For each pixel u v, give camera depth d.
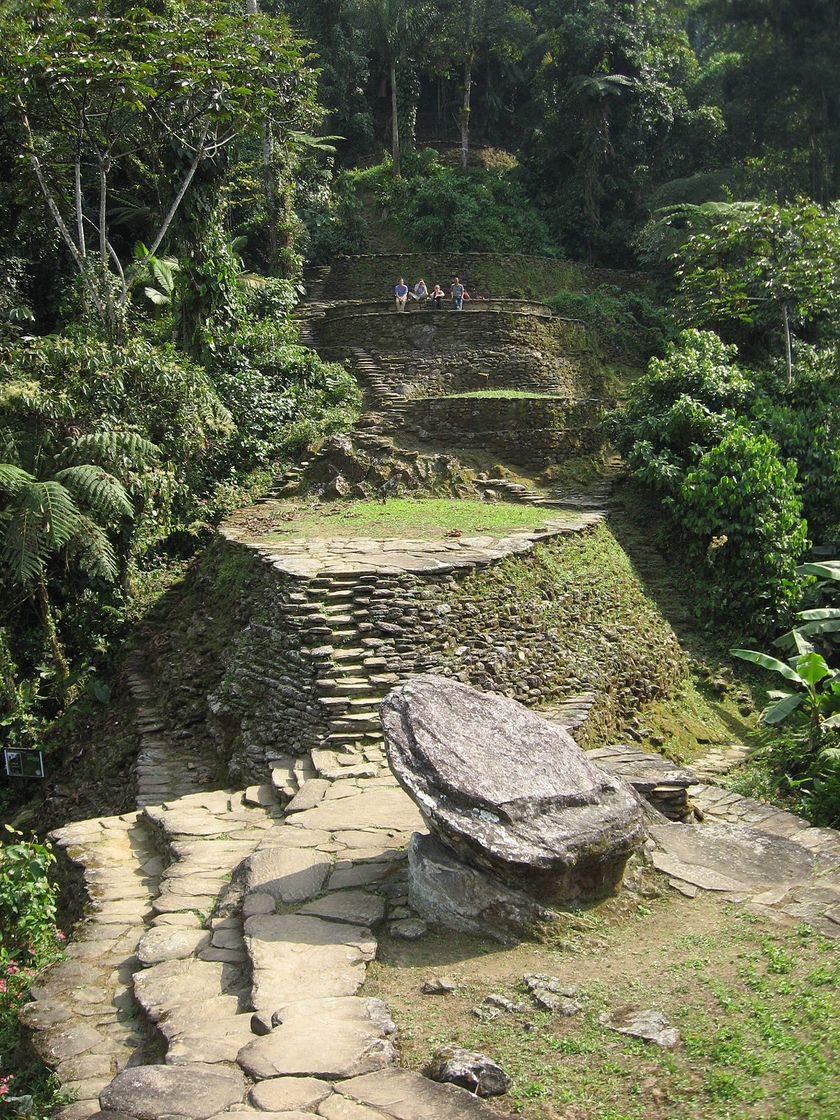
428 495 16.56
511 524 13.77
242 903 5.64
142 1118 3.68
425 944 5.20
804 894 5.75
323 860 6.16
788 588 14.28
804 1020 4.29
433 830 5.55
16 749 12.08
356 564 10.91
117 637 13.73
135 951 5.45
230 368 18.67
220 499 16.08
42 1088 4.38
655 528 16.84
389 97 40.16
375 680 9.14
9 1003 5.54
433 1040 4.24
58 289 23.80
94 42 16.19
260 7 35.44
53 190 19.83
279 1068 3.95
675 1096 3.78
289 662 9.72
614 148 32.88
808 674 10.70
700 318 22.58
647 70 32.78
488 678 9.81
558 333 22.66
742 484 15.01
